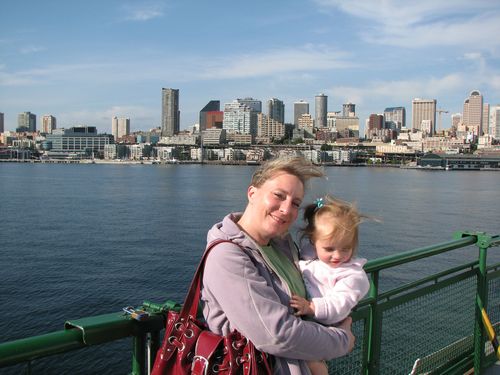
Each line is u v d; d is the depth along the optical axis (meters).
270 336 2.51
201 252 33.53
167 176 147.88
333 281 2.99
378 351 4.38
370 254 34.66
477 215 58.56
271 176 2.87
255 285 2.57
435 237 42.16
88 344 2.57
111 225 46.88
